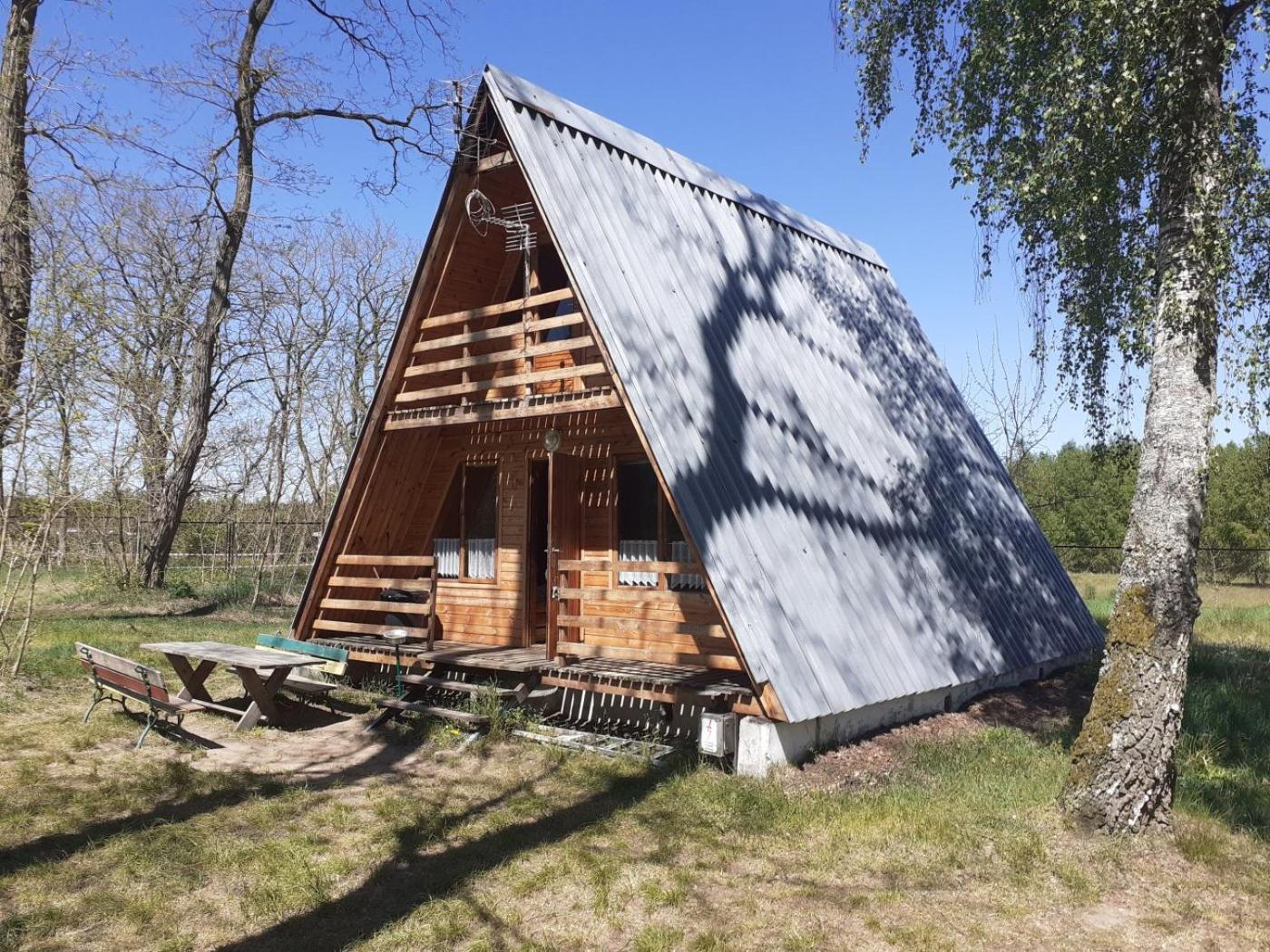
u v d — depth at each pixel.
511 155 9.14
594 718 9.50
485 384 9.36
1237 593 26.44
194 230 22.89
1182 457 6.13
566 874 5.65
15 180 13.15
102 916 5.05
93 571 20.98
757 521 8.30
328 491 34.53
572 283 8.30
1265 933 4.92
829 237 14.56
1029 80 7.30
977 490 13.16
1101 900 5.29
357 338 37.75
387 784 7.52
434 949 4.73
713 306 10.06
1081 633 13.15
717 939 4.79
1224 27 6.43
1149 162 7.02
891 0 9.34
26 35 13.55
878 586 9.40
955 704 10.43
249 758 8.23
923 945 4.73
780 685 7.32
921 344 15.02
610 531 10.09
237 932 4.92
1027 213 7.79
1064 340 8.96
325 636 11.52
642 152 10.92
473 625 11.34
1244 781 7.74
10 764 7.72
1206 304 6.19
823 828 6.40
